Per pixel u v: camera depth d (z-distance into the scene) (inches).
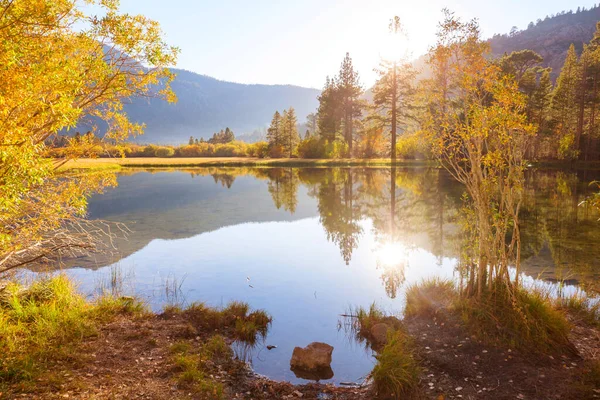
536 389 178.7
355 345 247.1
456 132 260.8
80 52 231.3
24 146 171.0
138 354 217.2
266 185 1378.0
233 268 423.8
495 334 224.4
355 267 424.2
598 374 182.9
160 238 582.2
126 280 377.4
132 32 225.1
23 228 241.0
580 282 350.3
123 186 1384.1
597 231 571.5
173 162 2669.8
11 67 179.8
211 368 208.1
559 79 2261.3
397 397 181.3
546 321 223.5
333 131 2935.5
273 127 3575.3
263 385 196.4
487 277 271.9
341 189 1221.1
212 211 847.1
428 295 293.0
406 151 2198.6
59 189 259.4
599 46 2126.0
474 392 180.4
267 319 282.5
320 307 310.8
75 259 454.3
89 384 181.6
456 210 807.7
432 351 217.8
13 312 250.1
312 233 618.2
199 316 276.7
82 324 245.1
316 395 188.5
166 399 173.9
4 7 185.8
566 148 1870.1
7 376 181.0
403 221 706.8
